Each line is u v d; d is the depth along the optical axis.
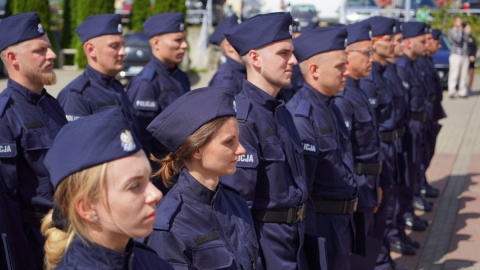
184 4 23.31
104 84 5.92
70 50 23.69
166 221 3.05
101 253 2.23
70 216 2.19
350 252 5.03
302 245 4.11
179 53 6.89
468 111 16.92
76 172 2.14
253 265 3.29
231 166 3.19
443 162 11.73
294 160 4.12
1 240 3.86
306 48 4.87
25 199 4.34
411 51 8.88
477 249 7.52
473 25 23.77
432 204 9.13
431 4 25.73
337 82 4.84
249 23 4.11
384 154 6.78
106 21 5.92
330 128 4.82
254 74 4.11
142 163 2.19
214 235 3.13
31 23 4.50
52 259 2.30
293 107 4.86
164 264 2.55
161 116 3.23
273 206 3.95
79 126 2.18
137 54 18.97
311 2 25.20
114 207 2.15
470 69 19.61
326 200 4.79
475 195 9.72
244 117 3.92
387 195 6.63
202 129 3.11
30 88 4.53
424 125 8.96
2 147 4.25
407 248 7.39
